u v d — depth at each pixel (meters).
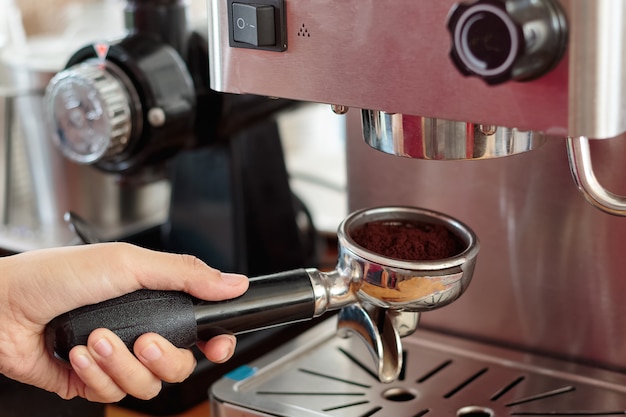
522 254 0.73
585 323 0.72
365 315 0.59
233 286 0.57
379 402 0.68
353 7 0.51
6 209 1.14
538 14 0.45
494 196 0.73
